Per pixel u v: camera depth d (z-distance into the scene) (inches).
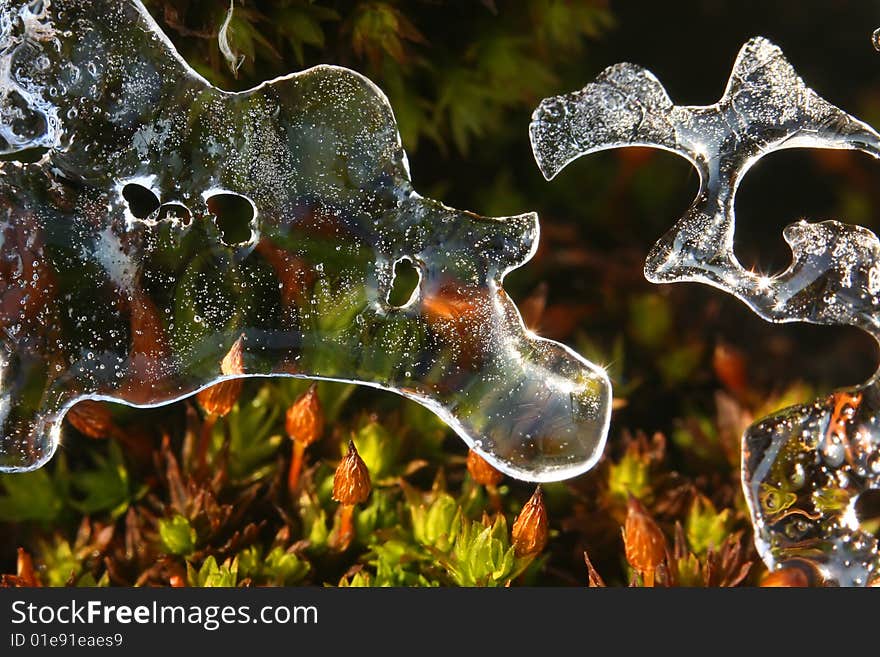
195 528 5.1
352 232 4.8
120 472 5.2
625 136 4.9
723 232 4.9
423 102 5.3
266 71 5.1
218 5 5.0
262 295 4.8
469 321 4.8
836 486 4.9
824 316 4.9
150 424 5.3
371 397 5.3
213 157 4.8
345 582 5.1
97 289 4.8
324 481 5.2
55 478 5.2
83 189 4.8
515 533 5.0
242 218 5.3
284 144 4.8
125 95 4.8
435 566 5.1
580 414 4.8
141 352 4.8
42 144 4.8
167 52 4.8
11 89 4.8
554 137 4.9
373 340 4.9
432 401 4.9
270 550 5.1
